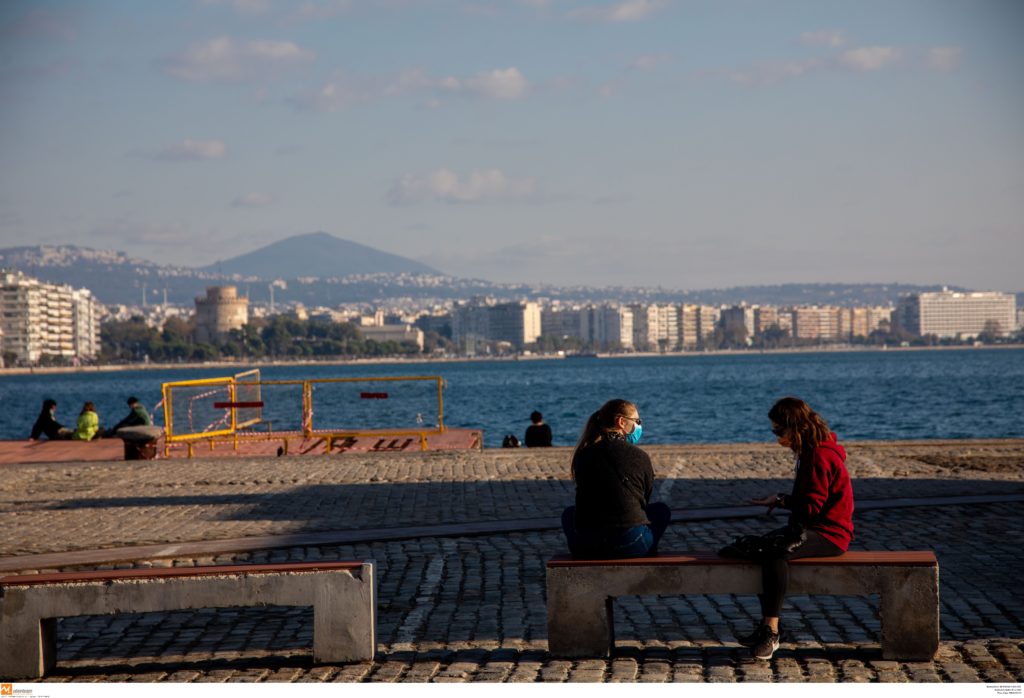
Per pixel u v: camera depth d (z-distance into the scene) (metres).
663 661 8.32
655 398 87.31
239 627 9.80
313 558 13.16
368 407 76.69
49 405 31.39
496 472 21.22
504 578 11.63
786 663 8.20
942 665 8.09
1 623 8.44
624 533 8.42
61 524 15.97
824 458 8.27
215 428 28.67
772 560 8.17
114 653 9.10
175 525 15.60
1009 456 22.67
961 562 11.95
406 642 9.14
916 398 76.44
